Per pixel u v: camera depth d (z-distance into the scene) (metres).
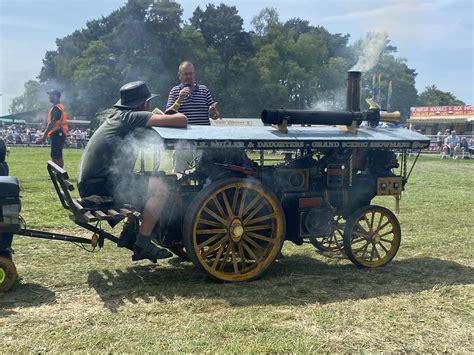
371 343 3.27
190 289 4.25
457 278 4.74
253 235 4.59
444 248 5.98
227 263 4.89
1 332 3.31
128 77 57.50
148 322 3.52
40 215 7.44
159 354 3.03
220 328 3.41
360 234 5.05
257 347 3.13
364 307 3.91
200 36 63.72
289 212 4.88
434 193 11.00
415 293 4.27
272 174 4.80
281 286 4.41
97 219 3.97
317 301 4.04
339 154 4.95
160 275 4.69
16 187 3.98
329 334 3.39
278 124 4.62
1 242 4.05
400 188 5.26
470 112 43.03
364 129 5.13
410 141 5.00
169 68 61.56
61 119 9.29
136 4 61.00
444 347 3.24
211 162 4.61
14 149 28.86
